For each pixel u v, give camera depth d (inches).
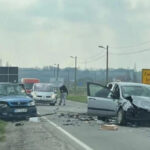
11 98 1019.3
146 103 933.2
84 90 4106.8
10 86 1084.5
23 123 953.5
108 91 991.0
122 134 781.3
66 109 1558.8
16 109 1011.3
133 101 933.2
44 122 997.2
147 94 982.4
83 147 613.0
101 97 1000.2
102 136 746.8
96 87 1013.2
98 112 1003.3
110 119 1059.3
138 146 627.8
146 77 1775.3
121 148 606.9
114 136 748.6
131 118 930.1
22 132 780.0
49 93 1907.0
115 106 959.6
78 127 896.9
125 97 952.3
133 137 736.3
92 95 1019.9
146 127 922.1
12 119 1030.4
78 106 1833.2
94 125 945.5
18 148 586.9
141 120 932.0
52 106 1819.6
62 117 1147.9
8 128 848.9
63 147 598.9
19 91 1082.7
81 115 1194.0
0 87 1075.9
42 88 1941.4
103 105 989.8
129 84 994.1
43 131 800.3
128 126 939.3
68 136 741.9
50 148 588.4
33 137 708.0
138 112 927.7
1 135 730.2
